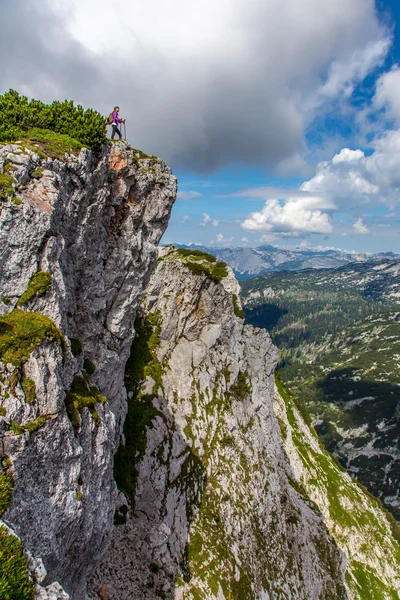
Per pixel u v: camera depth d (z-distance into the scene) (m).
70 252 17.92
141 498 29.56
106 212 21.44
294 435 87.25
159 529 26.78
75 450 13.18
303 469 73.56
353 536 70.38
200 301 45.38
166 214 27.98
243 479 41.38
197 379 42.44
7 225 12.92
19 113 17.69
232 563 32.41
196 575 28.64
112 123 22.47
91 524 14.44
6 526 9.94
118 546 24.12
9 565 9.55
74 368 15.24
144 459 31.67
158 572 24.55
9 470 10.65
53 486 12.21
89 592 20.27
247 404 49.81
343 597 48.16
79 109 19.27
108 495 16.03
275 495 45.94
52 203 14.79
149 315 43.41
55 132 18.50
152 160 26.22
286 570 39.72
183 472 35.06
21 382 11.73
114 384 26.48
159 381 39.09
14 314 12.74
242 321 55.25
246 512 39.12
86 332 21.12
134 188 24.11
